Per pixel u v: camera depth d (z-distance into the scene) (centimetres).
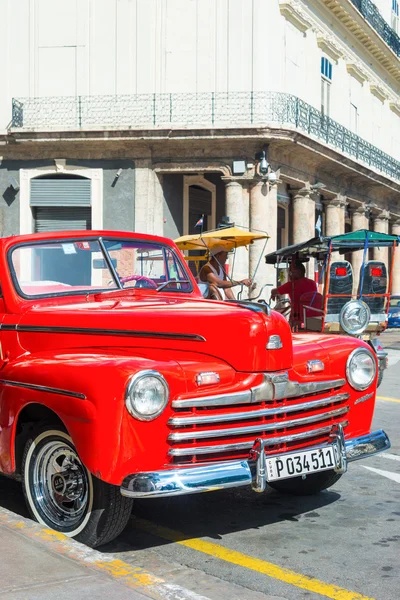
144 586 360
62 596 345
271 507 559
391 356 1761
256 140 2262
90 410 422
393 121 3759
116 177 2336
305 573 427
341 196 2955
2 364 545
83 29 2356
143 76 2338
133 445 420
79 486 459
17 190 2375
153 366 434
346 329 1128
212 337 464
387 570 432
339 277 1220
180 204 2467
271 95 2328
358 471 670
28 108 2372
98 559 395
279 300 1276
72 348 507
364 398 530
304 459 477
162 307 508
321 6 2728
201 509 553
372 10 3262
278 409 467
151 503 566
